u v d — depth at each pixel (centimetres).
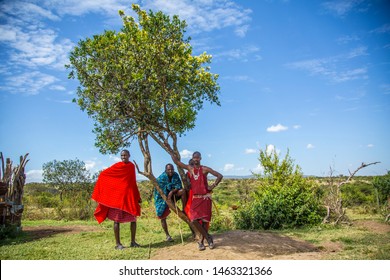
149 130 855
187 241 873
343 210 1302
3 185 1127
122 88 795
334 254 718
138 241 945
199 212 727
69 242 951
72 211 1756
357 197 2344
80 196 1841
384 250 727
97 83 823
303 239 887
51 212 1909
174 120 898
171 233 1087
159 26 768
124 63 772
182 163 780
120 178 841
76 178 2352
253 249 735
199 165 756
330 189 1248
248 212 1149
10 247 880
